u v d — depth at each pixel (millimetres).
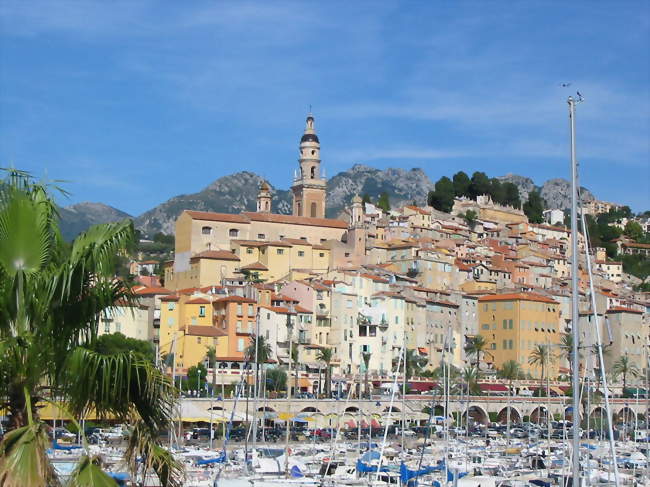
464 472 117188
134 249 36031
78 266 34125
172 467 35625
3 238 33938
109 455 110375
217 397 186500
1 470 31391
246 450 122188
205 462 120438
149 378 34688
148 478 42125
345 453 139125
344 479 109438
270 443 158250
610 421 73812
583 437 177625
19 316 33906
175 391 35562
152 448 35281
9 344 33094
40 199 35062
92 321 35312
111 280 35375
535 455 141125
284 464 114875
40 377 34406
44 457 32094
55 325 34312
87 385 33719
